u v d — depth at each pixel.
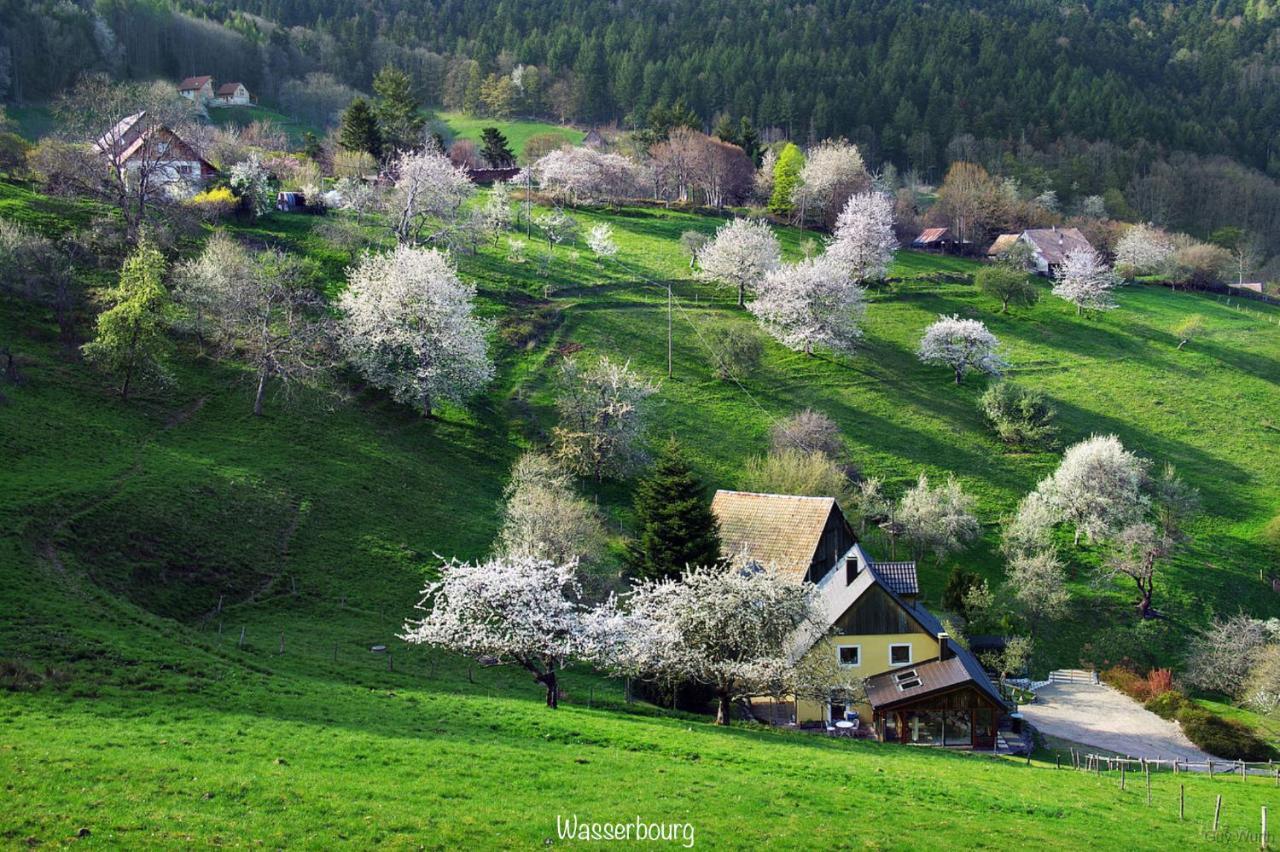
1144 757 57.56
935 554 87.00
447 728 39.00
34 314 86.81
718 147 191.88
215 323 91.88
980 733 55.94
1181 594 85.44
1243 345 141.00
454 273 98.31
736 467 95.50
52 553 52.31
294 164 153.50
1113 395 122.19
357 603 60.50
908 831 32.16
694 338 120.50
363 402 91.69
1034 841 32.59
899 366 122.94
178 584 56.22
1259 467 108.62
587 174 169.38
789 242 165.38
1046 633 79.75
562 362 102.31
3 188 111.00
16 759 29.52
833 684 51.09
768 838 30.20
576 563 51.38
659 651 49.00
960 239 190.12
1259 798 44.34
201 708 37.03
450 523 74.50
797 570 69.81
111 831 25.92
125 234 103.69
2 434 65.56
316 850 26.33
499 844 27.81
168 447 73.25
